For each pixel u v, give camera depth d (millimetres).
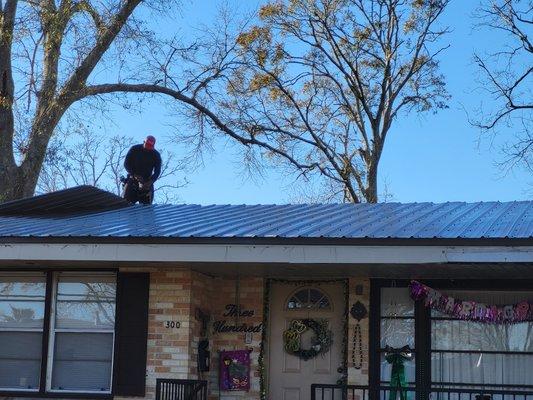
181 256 10047
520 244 9000
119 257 10219
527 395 10328
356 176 32312
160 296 11508
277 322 12109
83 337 11734
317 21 31703
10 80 22969
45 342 11703
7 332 11859
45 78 23578
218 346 12102
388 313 11578
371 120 32250
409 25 31734
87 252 10297
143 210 13969
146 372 11359
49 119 23406
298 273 11664
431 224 10602
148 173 17266
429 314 11383
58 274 11906
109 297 11773
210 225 11156
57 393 11539
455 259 9211
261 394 11828
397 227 10383
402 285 11602
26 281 11953
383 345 11508
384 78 32000
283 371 11977
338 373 11773
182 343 11336
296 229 10414
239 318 12102
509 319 10992
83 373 11648
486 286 11133
